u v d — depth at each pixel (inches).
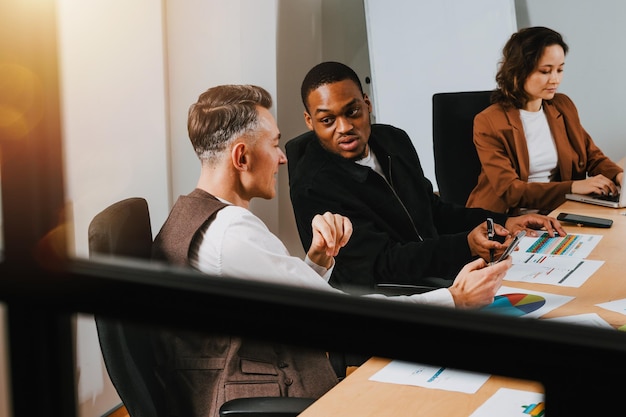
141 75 108.7
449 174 114.3
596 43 133.0
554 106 118.5
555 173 117.5
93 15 98.8
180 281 10.1
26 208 11.0
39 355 11.3
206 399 54.7
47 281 10.9
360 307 9.2
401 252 91.7
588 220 89.8
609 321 59.1
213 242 58.9
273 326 9.6
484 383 49.8
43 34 10.8
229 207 60.0
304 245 96.0
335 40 139.3
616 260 76.0
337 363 62.2
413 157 101.2
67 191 11.1
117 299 10.4
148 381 52.2
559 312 62.2
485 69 139.6
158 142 111.8
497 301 64.7
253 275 58.3
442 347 8.8
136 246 57.4
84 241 97.7
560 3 134.3
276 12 118.9
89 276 10.5
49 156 10.9
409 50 141.9
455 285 58.0
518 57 115.9
